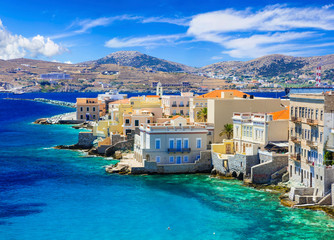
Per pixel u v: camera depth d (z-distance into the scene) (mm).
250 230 58688
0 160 110562
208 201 71938
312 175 70875
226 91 139875
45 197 75875
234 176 87000
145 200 73375
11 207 70188
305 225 59656
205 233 58406
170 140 93875
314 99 70500
